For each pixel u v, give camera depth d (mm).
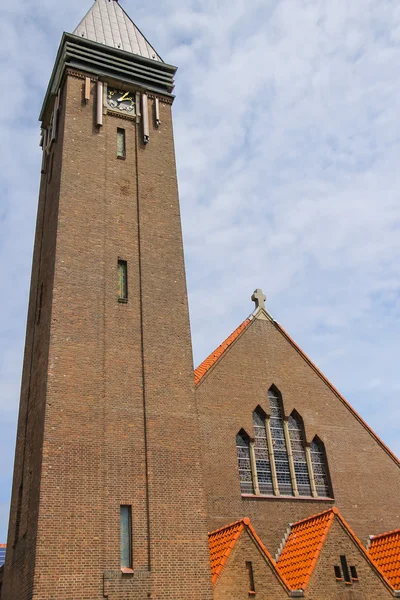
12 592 25203
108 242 30312
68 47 35938
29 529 23438
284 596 24469
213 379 32594
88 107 34406
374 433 35969
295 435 33844
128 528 23906
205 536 24938
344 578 25875
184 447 26578
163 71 39062
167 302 30125
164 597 22922
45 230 33688
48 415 24312
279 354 35688
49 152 36562
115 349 27500
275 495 31078
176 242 32406
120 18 42156
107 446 25000
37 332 30312
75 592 21516
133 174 33594
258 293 37438
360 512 32844
